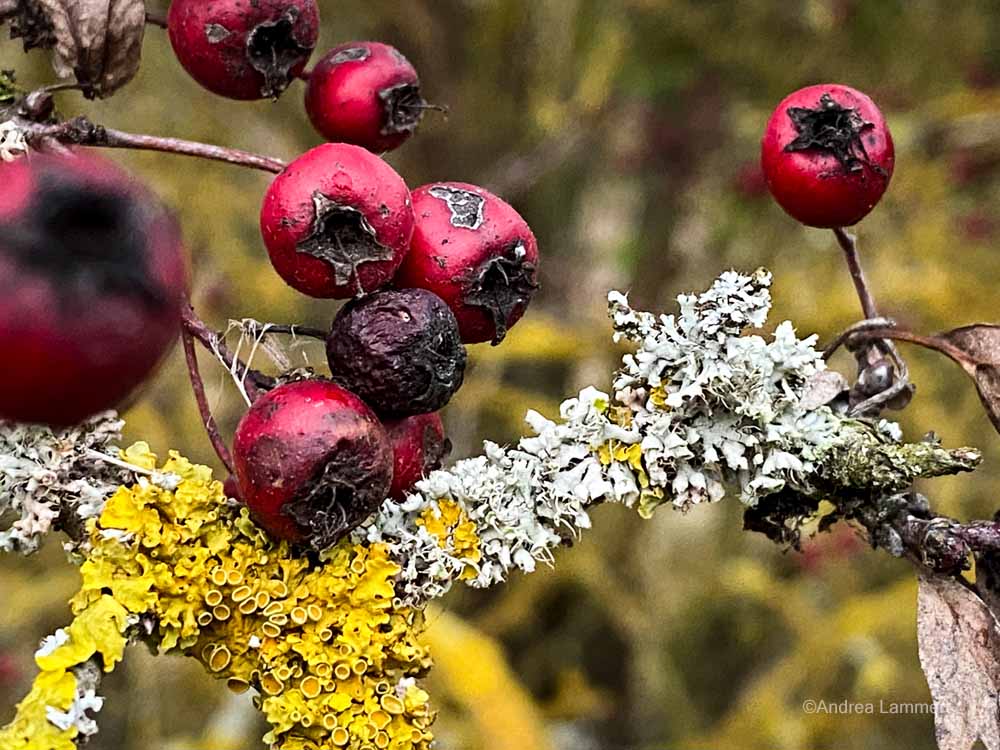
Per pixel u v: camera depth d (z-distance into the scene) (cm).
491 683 27
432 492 13
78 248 10
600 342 33
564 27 33
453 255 13
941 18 35
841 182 14
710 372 13
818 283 34
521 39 33
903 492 14
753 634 37
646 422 13
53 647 12
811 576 37
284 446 12
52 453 13
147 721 32
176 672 32
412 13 32
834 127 14
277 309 31
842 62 35
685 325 13
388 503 13
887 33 35
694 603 37
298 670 13
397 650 13
